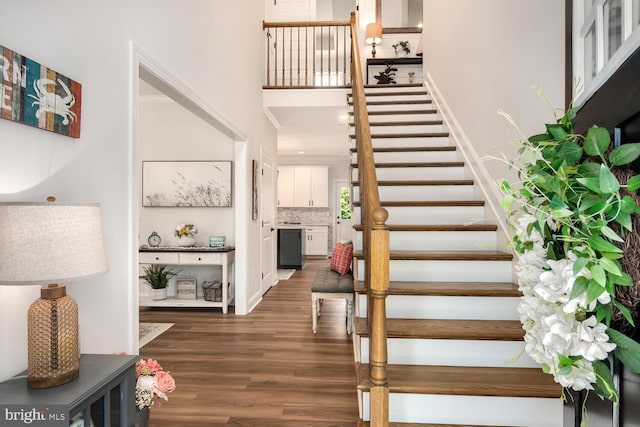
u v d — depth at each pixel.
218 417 2.14
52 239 1.12
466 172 3.36
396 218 2.99
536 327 0.77
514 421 1.71
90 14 1.68
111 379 1.27
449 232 2.72
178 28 2.55
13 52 1.27
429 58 5.03
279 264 7.94
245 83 4.23
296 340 3.45
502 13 2.48
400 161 3.80
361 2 6.82
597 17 1.10
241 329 3.78
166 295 4.66
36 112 1.37
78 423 1.14
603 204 0.64
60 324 1.20
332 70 6.66
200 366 2.85
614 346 0.65
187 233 4.66
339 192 10.17
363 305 2.19
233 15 3.76
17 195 1.32
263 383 2.56
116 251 1.83
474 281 2.45
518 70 2.22
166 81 2.36
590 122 1.04
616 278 0.64
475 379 1.79
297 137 7.23
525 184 0.79
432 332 1.95
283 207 10.19
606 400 0.88
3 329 1.27
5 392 1.14
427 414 1.75
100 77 1.74
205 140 4.80
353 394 2.41
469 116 3.28
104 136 1.76
